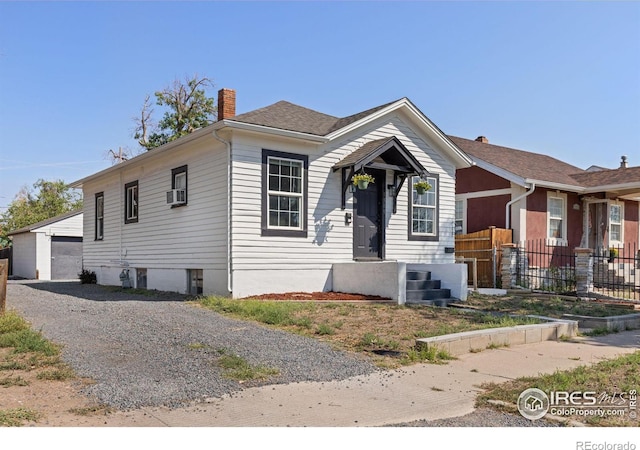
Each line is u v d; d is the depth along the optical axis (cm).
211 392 546
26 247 2842
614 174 2042
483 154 1994
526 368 695
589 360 748
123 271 1686
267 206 1241
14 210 4544
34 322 916
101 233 1956
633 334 1005
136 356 684
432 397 556
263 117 1310
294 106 1512
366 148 1366
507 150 2245
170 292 1430
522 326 897
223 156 1236
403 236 1493
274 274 1247
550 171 2067
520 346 855
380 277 1228
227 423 462
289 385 582
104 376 592
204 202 1305
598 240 2048
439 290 1302
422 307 1152
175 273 1430
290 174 1288
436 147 1580
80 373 603
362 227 1418
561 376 625
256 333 834
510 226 1834
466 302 1279
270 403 519
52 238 2714
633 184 1814
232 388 562
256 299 1158
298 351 730
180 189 1408
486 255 1711
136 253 1655
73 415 473
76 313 1019
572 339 933
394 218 1477
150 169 1587
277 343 770
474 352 797
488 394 568
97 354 691
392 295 1196
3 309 930
